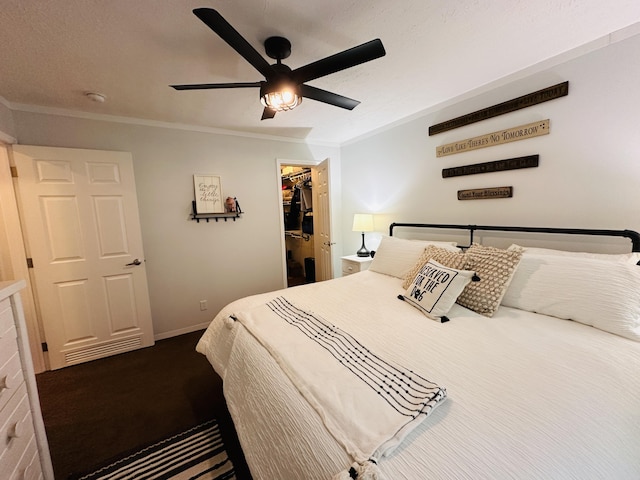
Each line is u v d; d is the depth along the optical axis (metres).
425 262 2.00
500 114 2.12
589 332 1.31
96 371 2.34
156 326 2.93
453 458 0.70
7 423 0.95
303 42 1.54
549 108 1.89
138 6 1.21
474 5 1.31
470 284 1.70
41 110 2.29
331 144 3.95
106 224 2.52
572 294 1.45
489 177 2.28
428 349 1.23
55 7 1.19
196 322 3.16
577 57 1.73
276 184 3.57
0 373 0.94
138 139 2.71
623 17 1.45
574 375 1.00
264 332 1.43
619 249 1.67
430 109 2.65
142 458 1.48
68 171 2.35
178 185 2.95
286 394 1.00
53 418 1.79
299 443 0.84
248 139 3.33
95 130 2.52
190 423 1.73
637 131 1.56
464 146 2.40
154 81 1.92
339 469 0.71
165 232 2.92
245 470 1.40
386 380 1.00
